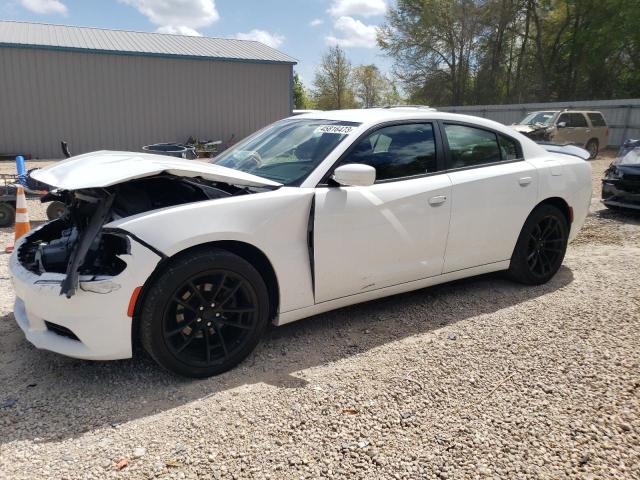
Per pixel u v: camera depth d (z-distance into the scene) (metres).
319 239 3.29
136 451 2.35
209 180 3.19
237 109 21.11
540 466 2.27
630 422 2.58
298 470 2.23
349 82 49.03
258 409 2.69
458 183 3.94
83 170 2.93
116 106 19.02
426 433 2.49
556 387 2.91
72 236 3.26
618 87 33.00
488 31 35.09
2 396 2.81
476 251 4.16
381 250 3.58
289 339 3.56
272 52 22.36
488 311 4.06
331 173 3.42
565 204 4.70
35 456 2.31
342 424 2.56
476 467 2.26
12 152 17.84
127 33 21.77
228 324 3.07
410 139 3.85
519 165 4.41
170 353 2.86
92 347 2.74
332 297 3.46
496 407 2.71
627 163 8.41
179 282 2.82
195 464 2.27
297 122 4.20
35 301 2.83
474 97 36.53
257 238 3.07
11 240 6.40
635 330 3.65
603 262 5.47
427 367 3.15
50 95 18.02
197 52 20.28
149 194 3.28
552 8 34.31
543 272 4.64
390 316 3.96
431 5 35.12
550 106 25.28
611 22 31.22
